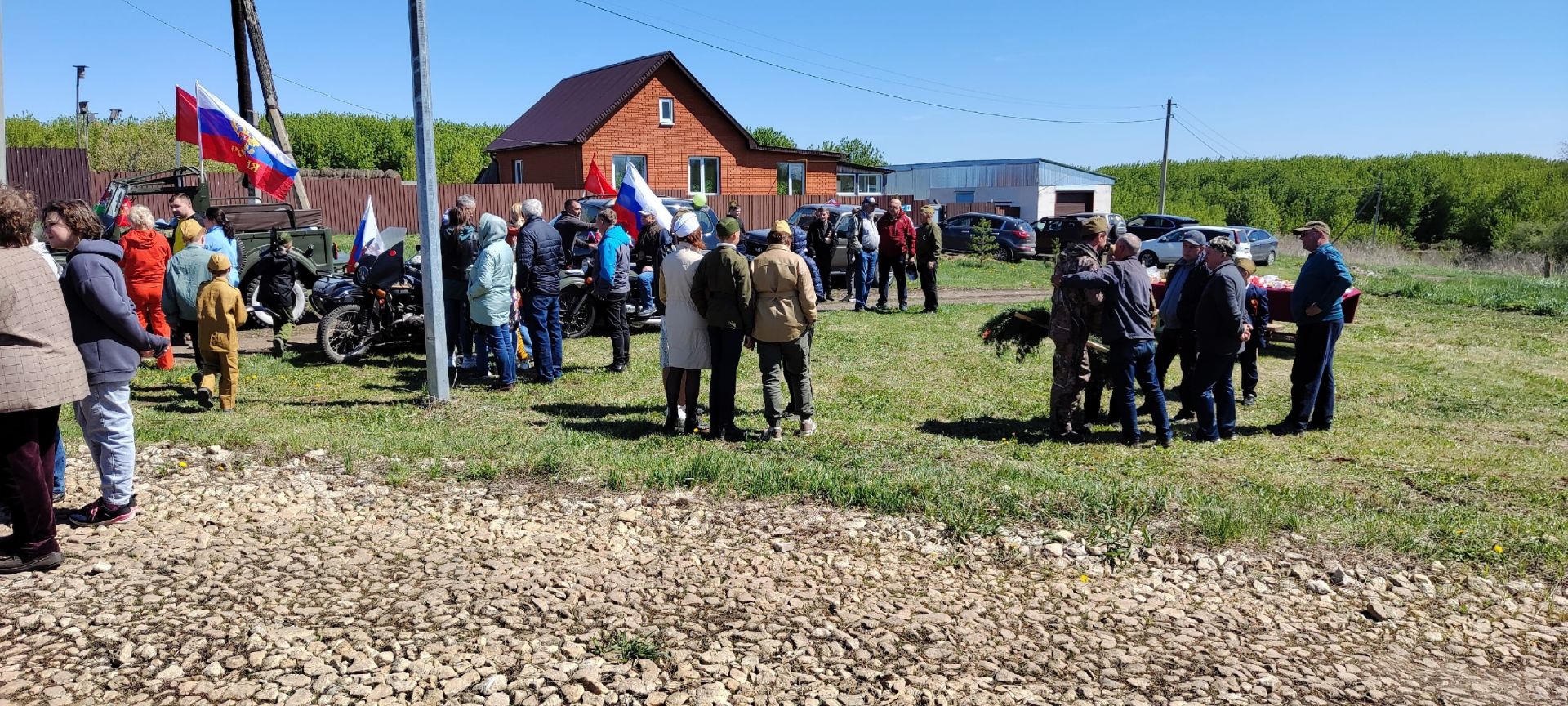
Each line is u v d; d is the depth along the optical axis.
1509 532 5.16
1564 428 7.96
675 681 3.37
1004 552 4.76
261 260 10.05
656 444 6.67
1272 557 4.80
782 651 3.64
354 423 6.96
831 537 4.91
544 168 32.50
